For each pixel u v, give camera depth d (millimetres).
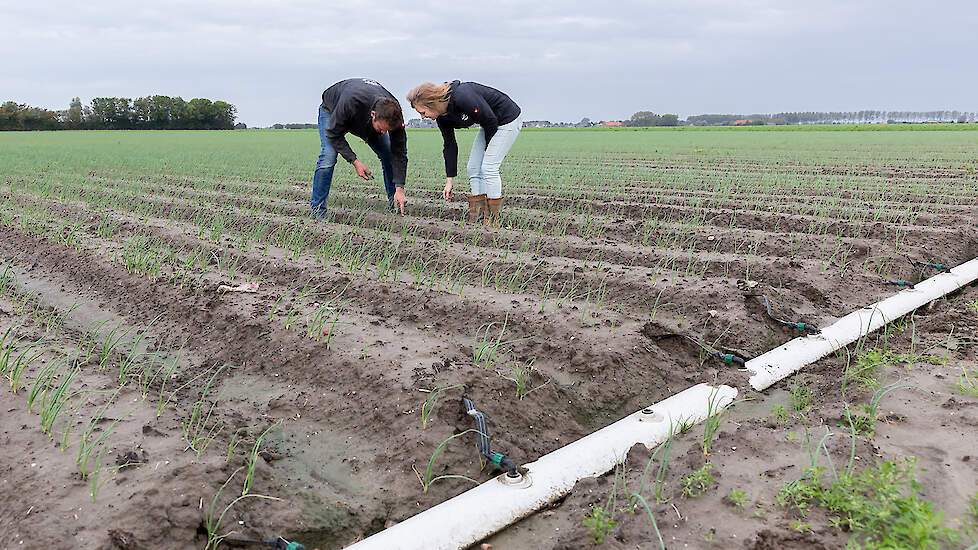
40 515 2426
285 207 9000
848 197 9688
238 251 6508
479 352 3807
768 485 2615
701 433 3318
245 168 15242
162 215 8820
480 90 7082
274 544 2467
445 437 3115
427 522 2600
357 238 6898
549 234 7227
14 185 11797
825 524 2336
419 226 7527
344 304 4738
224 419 3400
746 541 2297
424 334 4348
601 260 6277
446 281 5480
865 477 2459
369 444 3184
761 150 20562
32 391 3227
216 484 2674
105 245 6812
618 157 18562
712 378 3889
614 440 3189
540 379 3646
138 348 4410
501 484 2848
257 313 4625
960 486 2561
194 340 4500
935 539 2197
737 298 4777
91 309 5199
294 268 5754
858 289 5246
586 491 2852
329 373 3775
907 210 8250
